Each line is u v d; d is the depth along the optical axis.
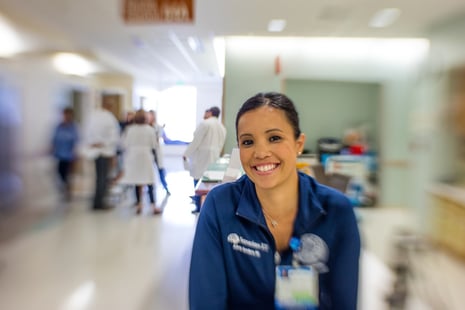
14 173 2.29
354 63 2.04
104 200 2.72
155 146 2.81
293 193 0.62
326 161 1.96
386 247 1.08
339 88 2.17
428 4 1.18
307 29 2.13
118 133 2.65
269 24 2.02
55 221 2.41
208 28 1.96
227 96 1.96
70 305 1.57
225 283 0.66
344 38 2.02
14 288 1.66
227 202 0.66
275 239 0.64
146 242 2.21
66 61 2.03
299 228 0.63
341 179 1.67
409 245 1.08
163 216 2.60
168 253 2.09
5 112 2.06
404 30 1.38
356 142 1.95
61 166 2.46
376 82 1.64
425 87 1.16
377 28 1.70
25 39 1.91
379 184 1.24
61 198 2.55
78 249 2.09
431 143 1.12
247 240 0.64
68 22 1.76
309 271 0.64
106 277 1.82
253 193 0.65
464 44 1.10
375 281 1.04
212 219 0.66
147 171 2.82
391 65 1.43
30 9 1.66
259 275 0.64
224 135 1.85
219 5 1.82
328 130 2.28
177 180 2.97
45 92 2.16
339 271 0.63
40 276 1.79
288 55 2.35
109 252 2.07
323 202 0.64
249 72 2.24
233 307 0.68
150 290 1.70
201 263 0.65
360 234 0.65
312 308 0.64
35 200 2.42
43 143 2.34
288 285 0.64
